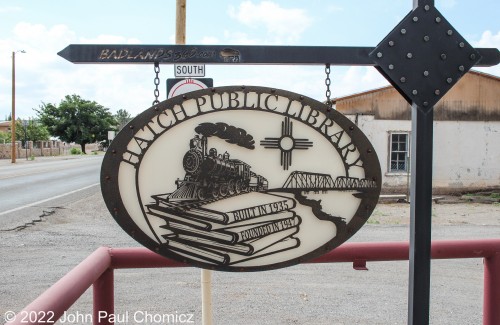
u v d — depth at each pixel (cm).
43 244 767
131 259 239
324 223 229
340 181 228
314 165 228
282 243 228
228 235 225
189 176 222
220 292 524
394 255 255
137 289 534
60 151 5897
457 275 619
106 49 217
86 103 8012
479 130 1566
